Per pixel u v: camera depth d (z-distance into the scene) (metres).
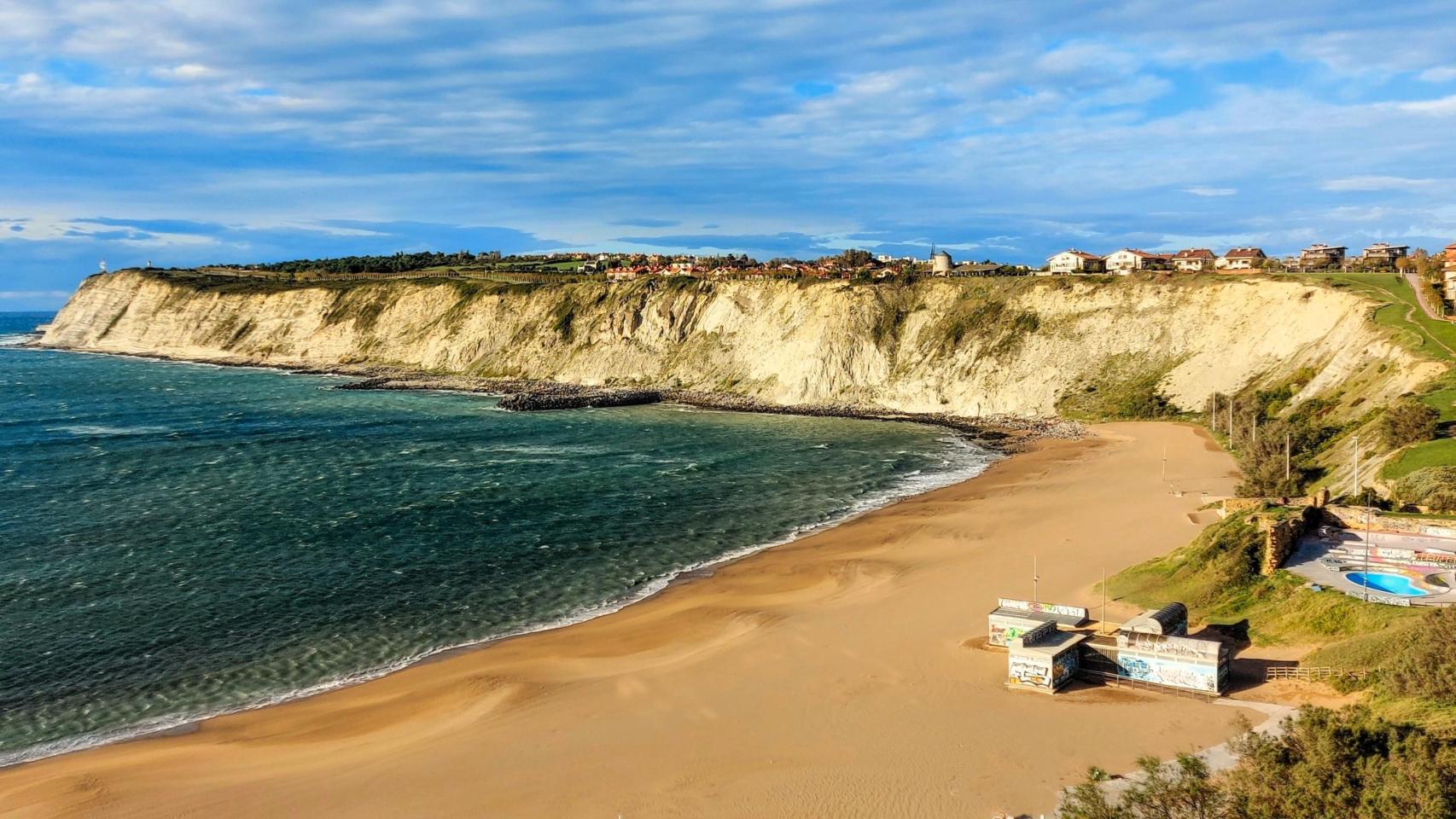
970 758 30.03
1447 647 28.92
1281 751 23.95
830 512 66.69
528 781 29.83
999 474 78.94
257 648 42.03
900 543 57.28
